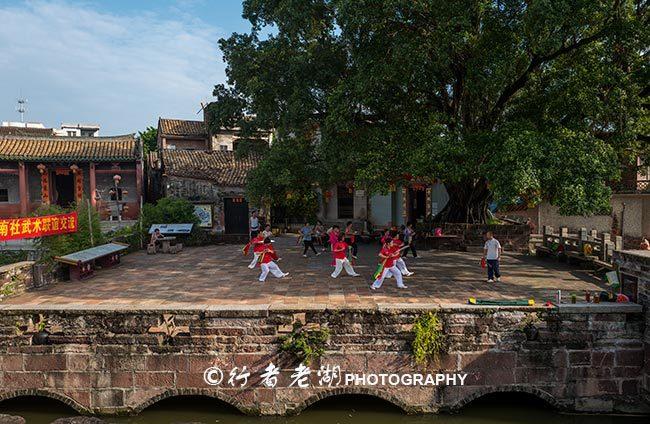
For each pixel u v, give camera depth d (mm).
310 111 16844
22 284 11109
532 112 14305
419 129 14961
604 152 11680
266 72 17203
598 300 9352
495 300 9391
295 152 17328
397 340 8922
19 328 9172
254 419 8812
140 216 20781
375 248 19609
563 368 8945
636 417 8898
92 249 14062
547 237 16812
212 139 30703
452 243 18406
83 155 24062
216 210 24594
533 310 8922
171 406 9312
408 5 11914
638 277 9109
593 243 13922
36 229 12648
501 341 8938
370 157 14672
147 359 8992
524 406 9250
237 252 18516
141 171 24766
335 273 12562
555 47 12070
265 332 8906
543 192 11852
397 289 11094
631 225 22719
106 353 9031
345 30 13406
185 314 8992
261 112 17938
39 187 24641
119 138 26094
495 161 11617
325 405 9258
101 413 9031
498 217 25156
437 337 8844
